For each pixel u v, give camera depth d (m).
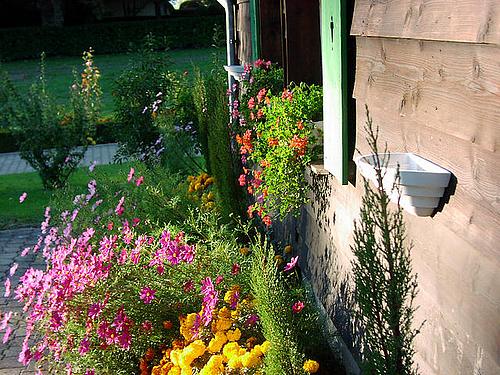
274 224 5.87
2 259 7.21
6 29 27.98
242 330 3.98
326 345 3.91
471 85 2.18
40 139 9.34
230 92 7.09
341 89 3.44
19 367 4.84
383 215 2.36
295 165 4.46
